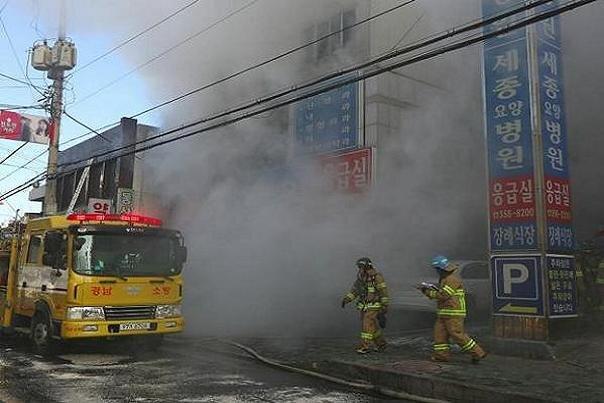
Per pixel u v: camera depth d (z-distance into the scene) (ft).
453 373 17.56
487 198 21.34
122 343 25.12
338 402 16.02
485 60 21.59
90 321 21.53
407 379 17.40
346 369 19.42
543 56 20.76
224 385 17.98
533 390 15.30
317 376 19.26
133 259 22.91
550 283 19.93
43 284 23.43
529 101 20.40
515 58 20.76
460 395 16.07
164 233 23.91
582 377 16.70
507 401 15.10
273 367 21.04
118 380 18.54
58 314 22.02
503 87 21.06
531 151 20.25
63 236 22.38
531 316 19.92
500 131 21.04
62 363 21.49
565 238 20.79
